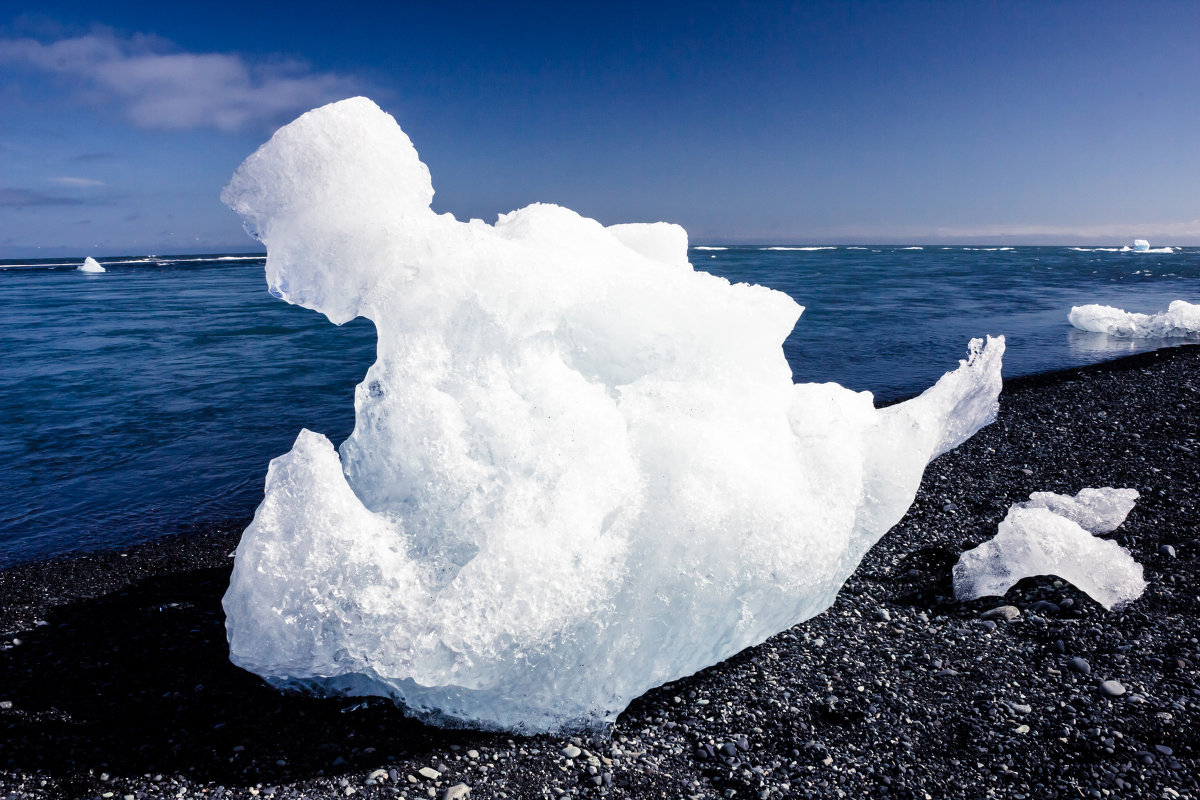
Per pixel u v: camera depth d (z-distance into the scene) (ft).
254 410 29.32
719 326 10.16
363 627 7.73
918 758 8.82
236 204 8.70
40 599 13.44
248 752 8.79
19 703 9.80
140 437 25.46
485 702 8.87
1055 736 9.11
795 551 9.41
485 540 8.45
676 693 10.13
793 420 10.55
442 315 8.96
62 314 62.95
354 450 9.23
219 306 69.62
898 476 10.67
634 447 9.39
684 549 8.90
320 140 8.53
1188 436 21.18
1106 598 11.99
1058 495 15.16
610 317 10.07
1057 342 43.11
